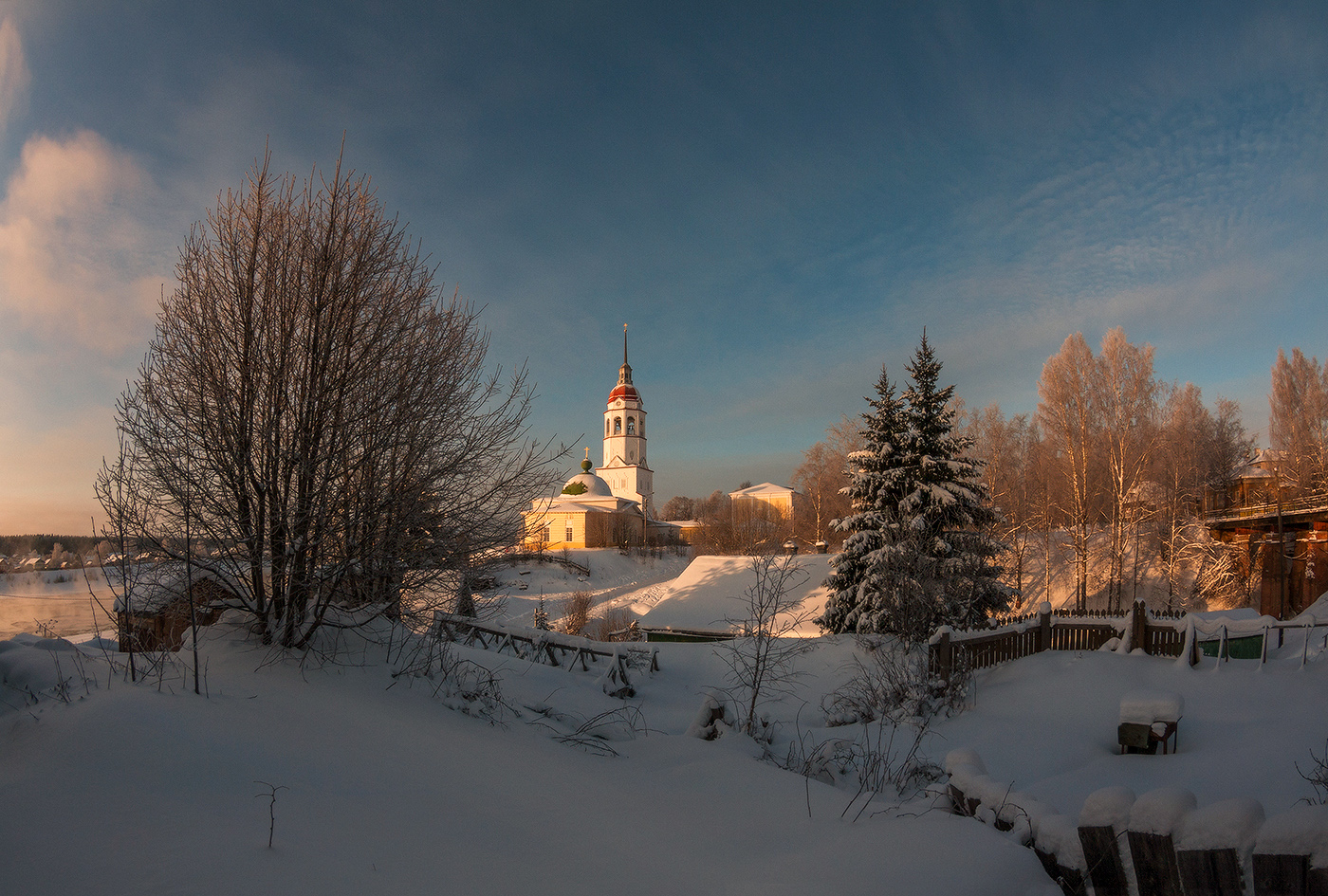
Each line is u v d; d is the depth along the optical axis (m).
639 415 90.06
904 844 3.84
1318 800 6.01
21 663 6.56
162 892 2.84
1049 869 3.46
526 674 10.93
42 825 3.47
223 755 4.68
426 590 8.73
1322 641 12.53
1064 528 40.16
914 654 13.88
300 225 8.22
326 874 3.12
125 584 6.76
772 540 51.44
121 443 7.01
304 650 7.67
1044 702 11.01
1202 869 2.81
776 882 3.42
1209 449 44.84
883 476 20.94
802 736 9.46
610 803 4.84
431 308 8.95
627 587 53.94
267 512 7.63
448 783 4.86
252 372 7.59
